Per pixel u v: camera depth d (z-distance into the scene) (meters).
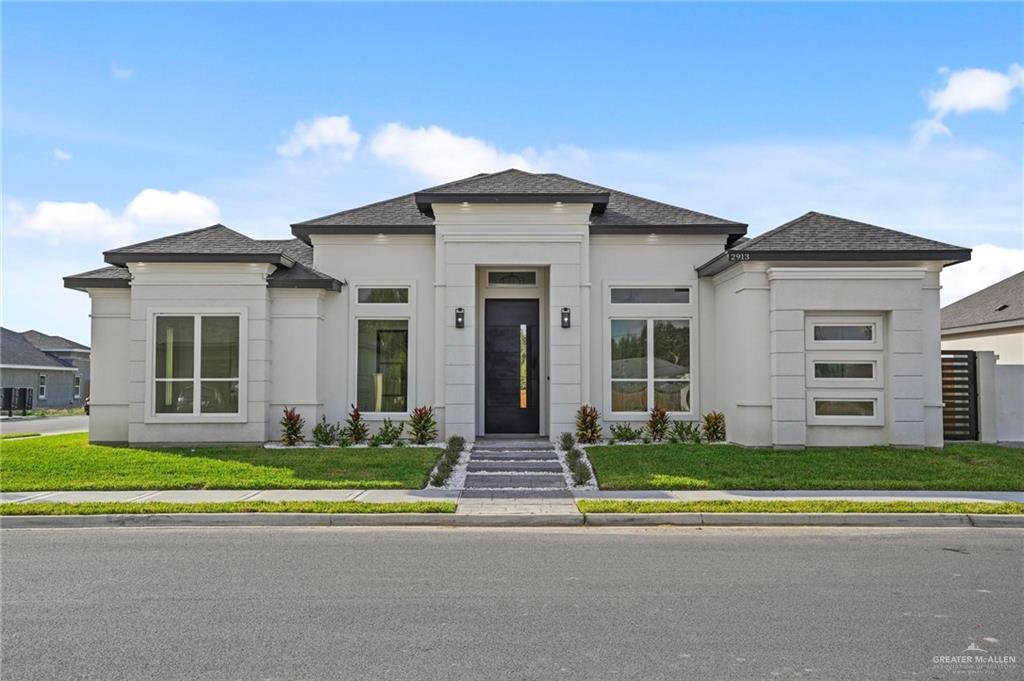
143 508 10.66
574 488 12.43
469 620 6.20
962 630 5.98
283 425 16.27
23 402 39.91
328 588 7.16
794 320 15.06
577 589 7.13
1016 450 15.64
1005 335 24.67
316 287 16.58
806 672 5.13
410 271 17.36
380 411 17.38
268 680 4.99
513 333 17.78
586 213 16.67
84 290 17.08
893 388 15.05
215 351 16.33
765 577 7.59
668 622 6.16
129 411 16.66
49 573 7.73
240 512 10.54
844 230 16.09
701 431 16.91
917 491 12.02
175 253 16.02
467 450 15.58
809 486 12.21
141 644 5.65
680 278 17.16
